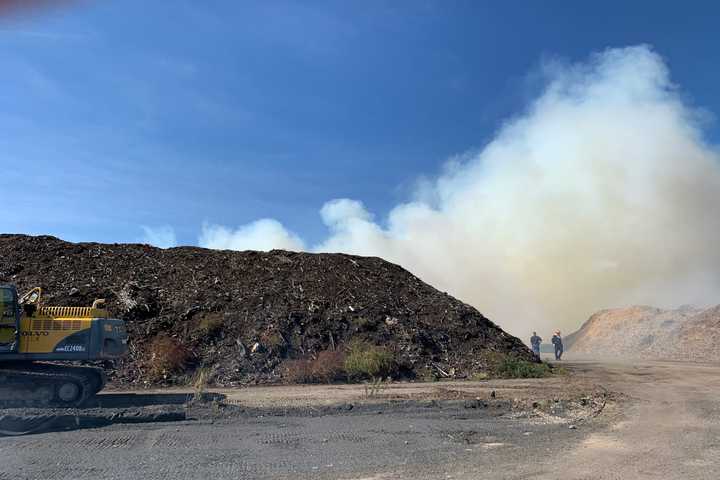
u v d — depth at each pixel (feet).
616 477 22.72
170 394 48.62
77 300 65.16
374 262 94.94
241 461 25.36
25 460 25.32
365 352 64.28
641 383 59.77
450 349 73.72
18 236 82.02
